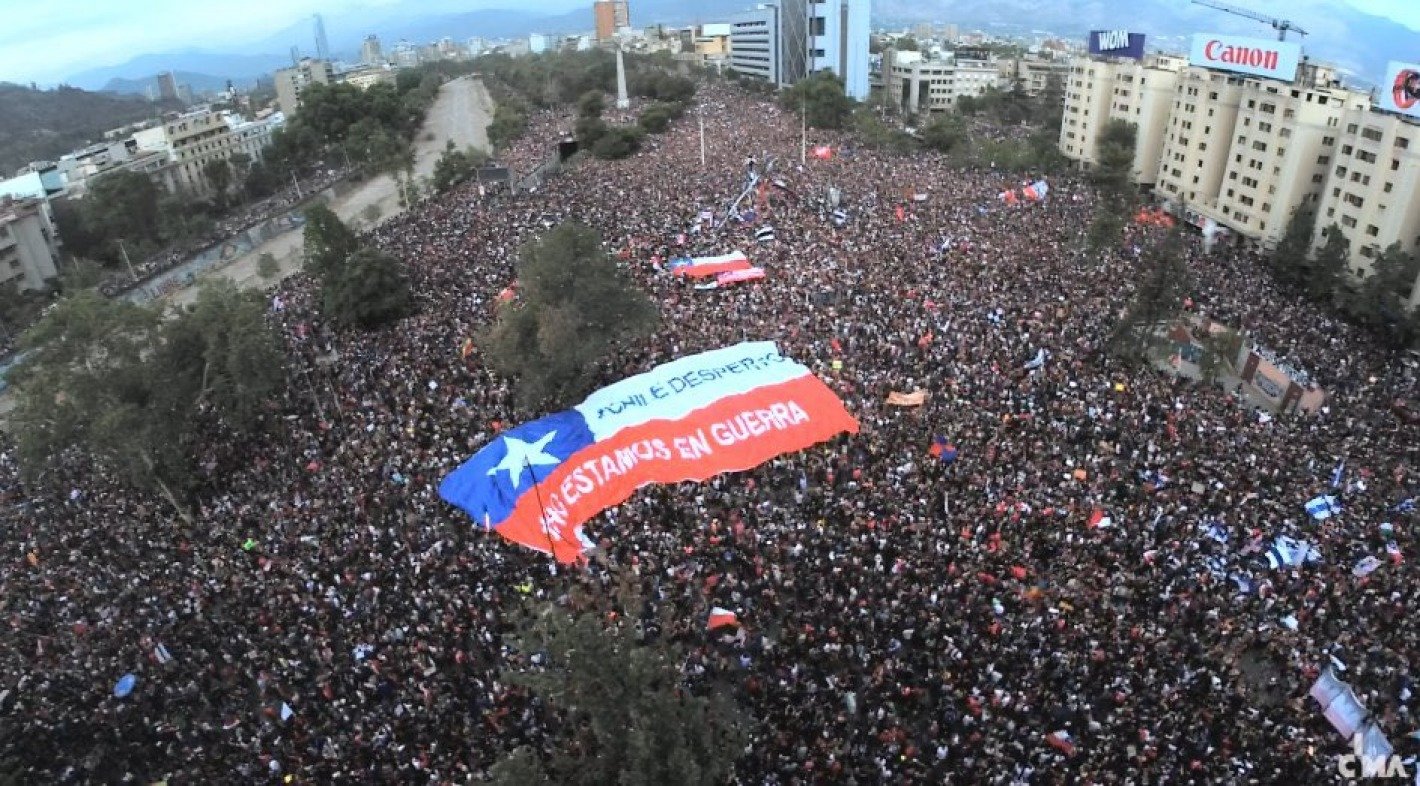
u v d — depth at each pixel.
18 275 107.31
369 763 28.67
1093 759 27.27
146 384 45.94
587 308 49.22
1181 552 36.12
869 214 86.00
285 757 29.42
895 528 38.25
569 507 41.19
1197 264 77.50
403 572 37.56
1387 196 74.56
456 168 123.69
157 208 126.62
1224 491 40.28
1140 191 121.94
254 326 50.25
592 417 46.09
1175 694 29.44
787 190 94.44
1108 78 129.62
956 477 41.59
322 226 69.38
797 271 68.56
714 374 49.22
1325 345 61.72
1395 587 34.25
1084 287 66.56
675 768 20.70
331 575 37.91
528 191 103.50
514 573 37.59
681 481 43.09
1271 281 79.12
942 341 55.53
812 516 39.97
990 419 46.78
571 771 22.39
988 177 109.19
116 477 50.91
